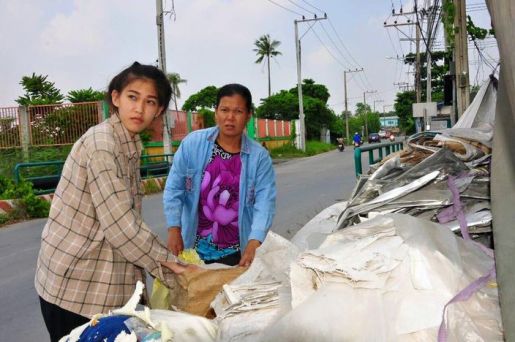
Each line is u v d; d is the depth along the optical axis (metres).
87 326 1.94
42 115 16.50
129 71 2.36
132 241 2.23
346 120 62.97
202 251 3.33
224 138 3.26
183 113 23.83
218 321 2.02
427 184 2.76
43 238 2.31
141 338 1.80
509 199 1.82
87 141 2.26
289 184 15.42
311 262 1.86
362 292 1.73
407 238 1.87
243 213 3.31
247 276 2.30
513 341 1.62
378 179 3.12
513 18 1.37
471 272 1.87
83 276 2.26
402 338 1.63
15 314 4.85
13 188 11.68
